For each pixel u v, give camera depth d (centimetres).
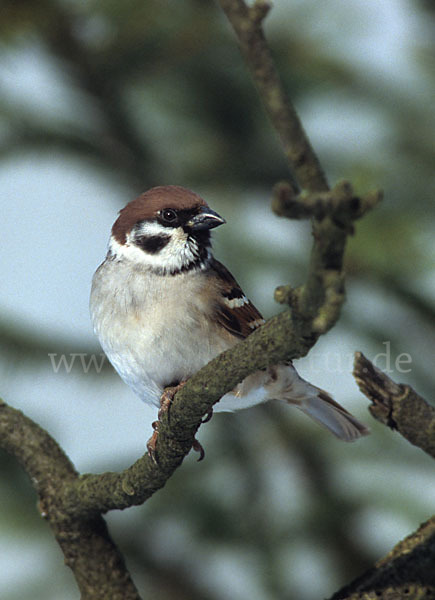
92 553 624
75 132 1098
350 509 1003
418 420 541
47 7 1013
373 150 1165
